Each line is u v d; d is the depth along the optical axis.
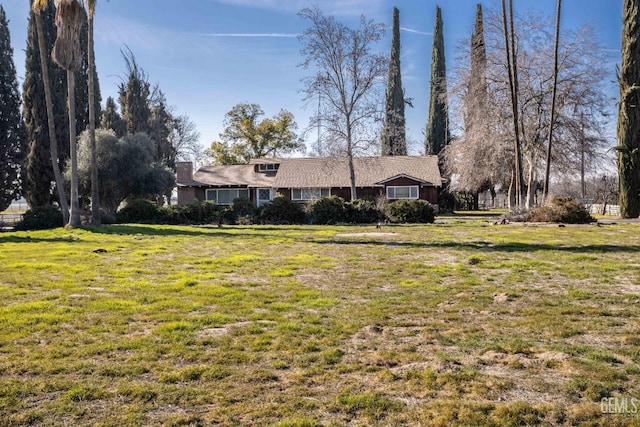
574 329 5.34
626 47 28.16
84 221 24.33
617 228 20.27
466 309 6.40
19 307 6.50
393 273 9.41
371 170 41.28
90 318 6.04
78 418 3.40
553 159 29.22
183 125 57.19
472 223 25.53
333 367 4.35
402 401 3.64
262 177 43.66
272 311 6.43
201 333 5.43
